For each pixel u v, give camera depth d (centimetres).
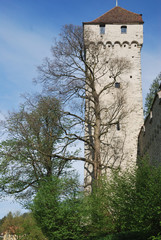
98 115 2908
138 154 3159
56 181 2086
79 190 2173
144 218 1414
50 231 1984
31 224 2638
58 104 2806
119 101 3062
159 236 1347
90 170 3142
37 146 2691
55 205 1966
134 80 3444
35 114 2795
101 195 2105
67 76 2984
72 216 1956
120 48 3562
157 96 2136
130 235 1803
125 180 1780
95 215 2030
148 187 1504
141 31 3600
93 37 3562
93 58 3238
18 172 2659
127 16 3716
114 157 3170
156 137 2222
